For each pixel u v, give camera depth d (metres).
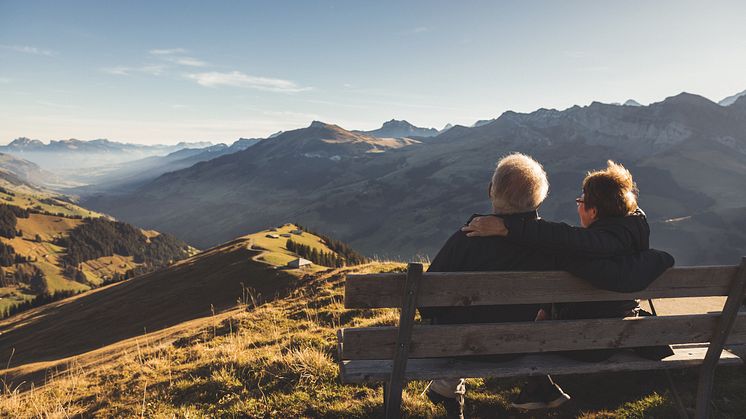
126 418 5.75
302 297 13.34
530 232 3.50
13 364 67.62
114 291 118.19
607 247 3.56
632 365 4.03
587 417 4.87
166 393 6.38
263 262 97.69
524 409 4.58
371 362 3.90
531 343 3.67
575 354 4.00
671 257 3.85
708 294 3.93
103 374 9.02
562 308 4.18
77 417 6.46
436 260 3.97
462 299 3.43
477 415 4.98
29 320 116.31
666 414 4.88
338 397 5.38
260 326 10.77
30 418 6.91
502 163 3.78
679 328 3.98
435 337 3.50
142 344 20.89
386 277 3.30
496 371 3.73
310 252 132.38
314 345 7.48
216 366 7.05
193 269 110.69
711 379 4.23
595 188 3.99
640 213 3.99
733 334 4.11
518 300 3.54
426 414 4.86
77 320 88.81
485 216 3.69
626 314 4.02
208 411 5.48
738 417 4.84
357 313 10.02
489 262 3.70
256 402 5.45
